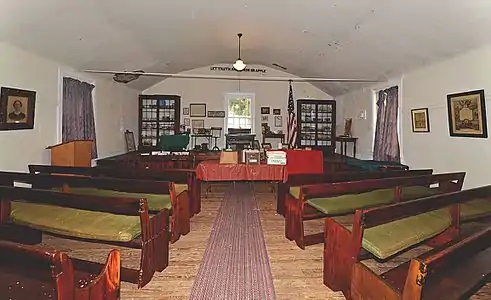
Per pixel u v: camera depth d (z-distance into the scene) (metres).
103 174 4.59
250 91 10.80
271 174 5.52
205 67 10.52
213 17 5.14
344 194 4.04
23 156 4.77
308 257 3.73
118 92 8.77
